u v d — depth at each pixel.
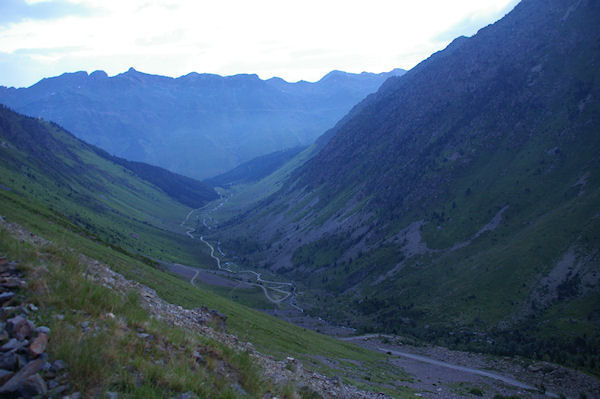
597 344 141.38
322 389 23.36
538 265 198.75
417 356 132.62
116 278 25.14
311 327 185.00
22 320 10.81
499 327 173.00
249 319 65.12
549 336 156.50
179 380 11.85
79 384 9.81
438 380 89.69
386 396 40.28
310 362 46.78
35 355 9.98
